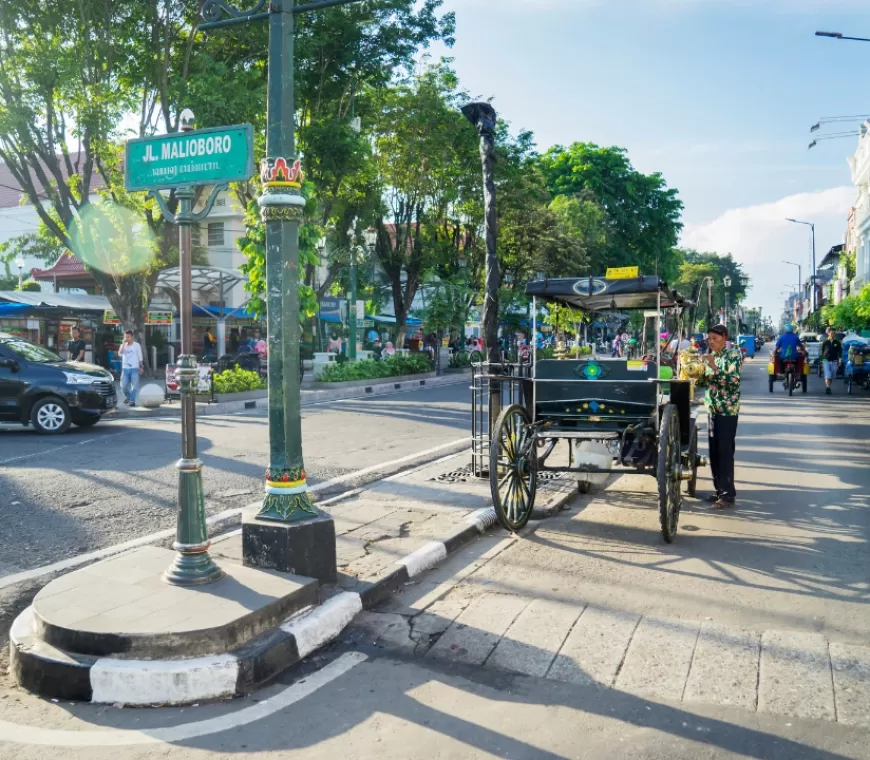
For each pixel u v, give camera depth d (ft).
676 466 20.98
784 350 65.46
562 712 11.42
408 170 96.02
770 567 18.10
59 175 71.82
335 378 72.43
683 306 27.40
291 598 14.29
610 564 18.47
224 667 12.13
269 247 16.16
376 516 21.98
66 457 33.30
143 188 15.61
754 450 35.32
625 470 22.08
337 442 38.45
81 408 41.52
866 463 31.86
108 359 87.66
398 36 77.15
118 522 22.54
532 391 23.44
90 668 12.04
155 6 67.00
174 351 95.71
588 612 15.30
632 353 26.84
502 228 112.78
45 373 41.29
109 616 13.19
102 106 64.23
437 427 44.45
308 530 15.92
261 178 16.34
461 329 108.37
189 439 15.17
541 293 23.71
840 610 15.34
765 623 14.70
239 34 69.92
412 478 27.63
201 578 14.82
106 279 78.23
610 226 160.66
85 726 11.24
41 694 12.30
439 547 19.01
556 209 136.36
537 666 12.94
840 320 89.04
